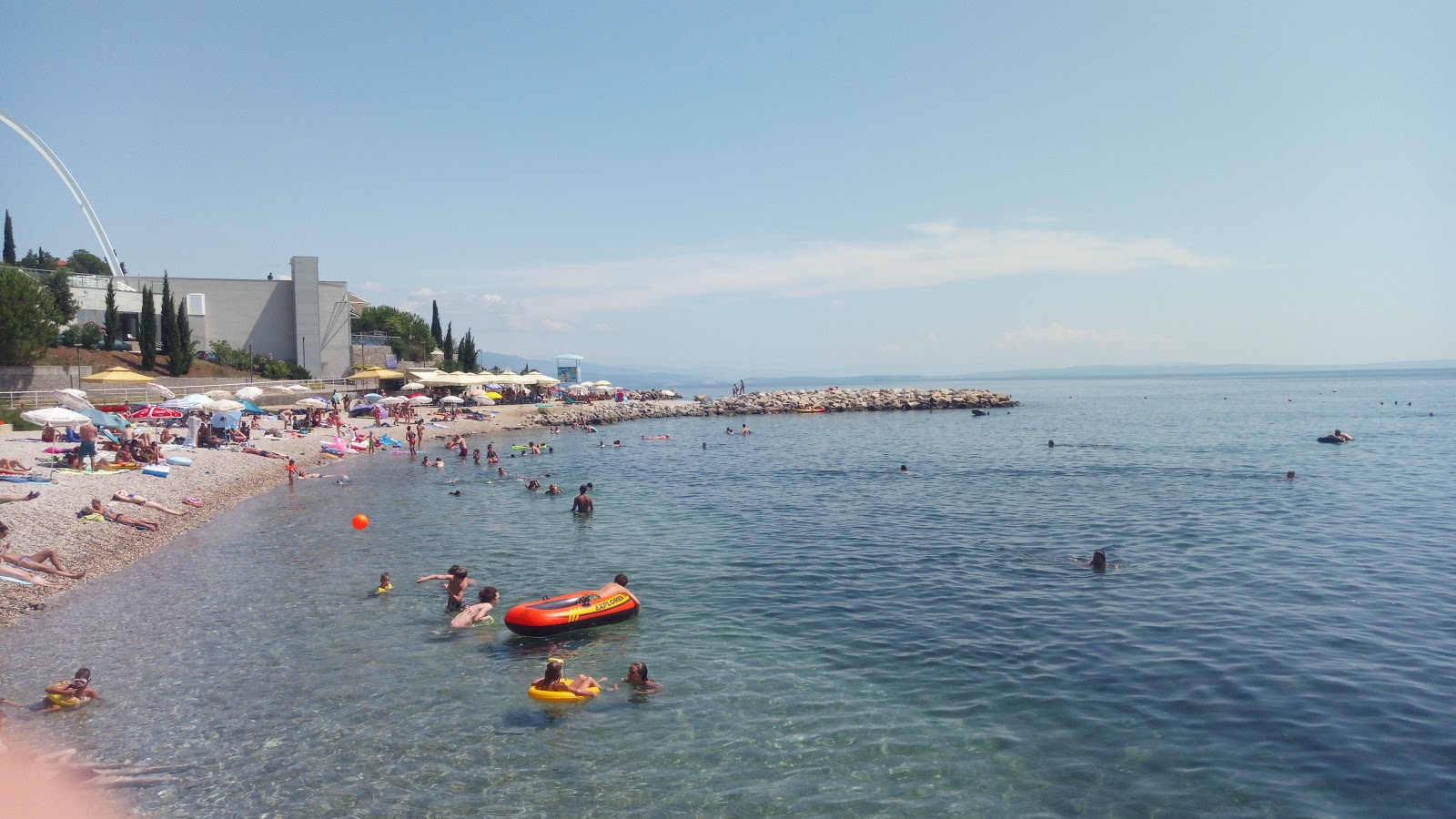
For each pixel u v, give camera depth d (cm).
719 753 1077
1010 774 1013
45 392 4659
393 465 4181
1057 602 1702
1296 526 2420
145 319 6056
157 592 1814
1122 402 11100
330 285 7862
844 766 1039
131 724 1167
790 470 3919
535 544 2319
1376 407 9112
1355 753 1043
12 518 2139
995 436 5731
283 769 1045
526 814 941
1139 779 994
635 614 1648
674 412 8619
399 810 951
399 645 1493
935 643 1474
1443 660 1343
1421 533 2303
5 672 1350
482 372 9031
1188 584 1822
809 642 1493
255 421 4931
